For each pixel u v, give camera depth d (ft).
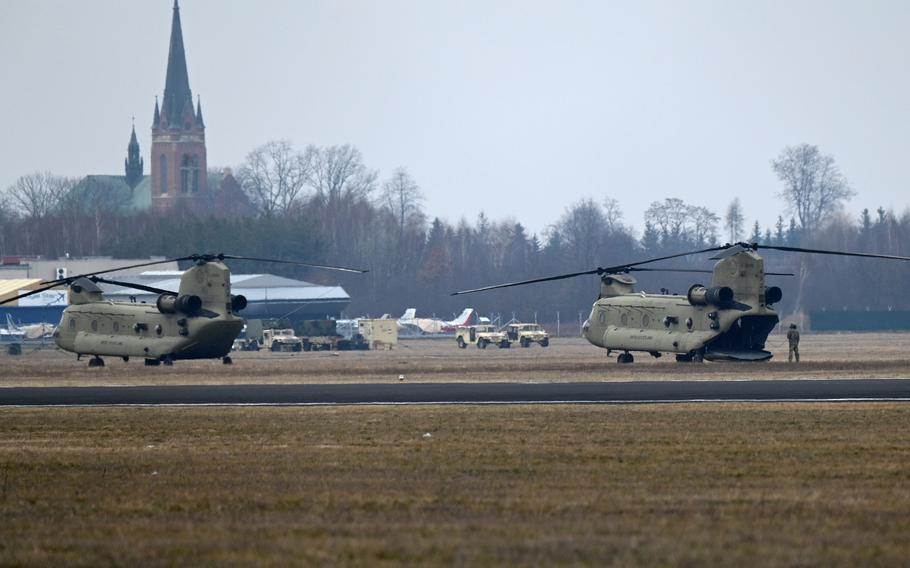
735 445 324.39
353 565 188.24
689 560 188.14
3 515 240.73
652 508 235.20
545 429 365.20
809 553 193.06
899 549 196.13
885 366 636.89
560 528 215.31
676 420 383.45
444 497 250.78
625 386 522.47
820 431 351.05
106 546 206.90
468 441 340.59
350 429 374.43
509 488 261.85
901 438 334.03
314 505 243.81
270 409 440.86
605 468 288.71
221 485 272.10
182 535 215.10
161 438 361.51
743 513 229.04
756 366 645.51
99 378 634.43
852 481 266.77
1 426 400.06
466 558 191.31
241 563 191.01
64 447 344.49
